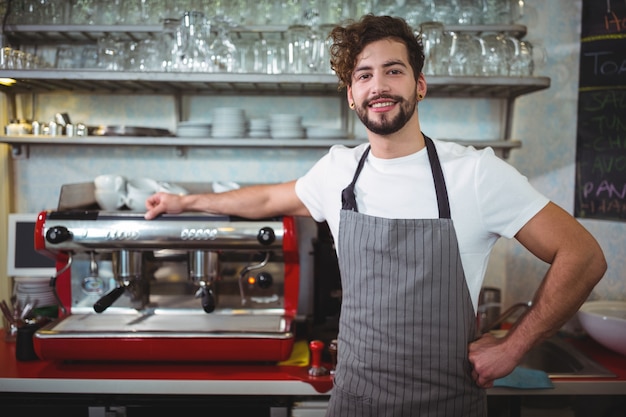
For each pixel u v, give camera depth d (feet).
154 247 5.37
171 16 6.38
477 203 4.11
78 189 6.04
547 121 6.95
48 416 5.13
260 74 5.83
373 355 4.28
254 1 6.53
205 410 5.16
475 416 4.32
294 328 5.62
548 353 6.21
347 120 7.01
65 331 5.21
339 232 4.51
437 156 4.31
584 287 3.88
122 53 6.19
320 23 6.29
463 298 4.20
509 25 6.28
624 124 6.18
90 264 5.73
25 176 7.04
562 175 6.95
